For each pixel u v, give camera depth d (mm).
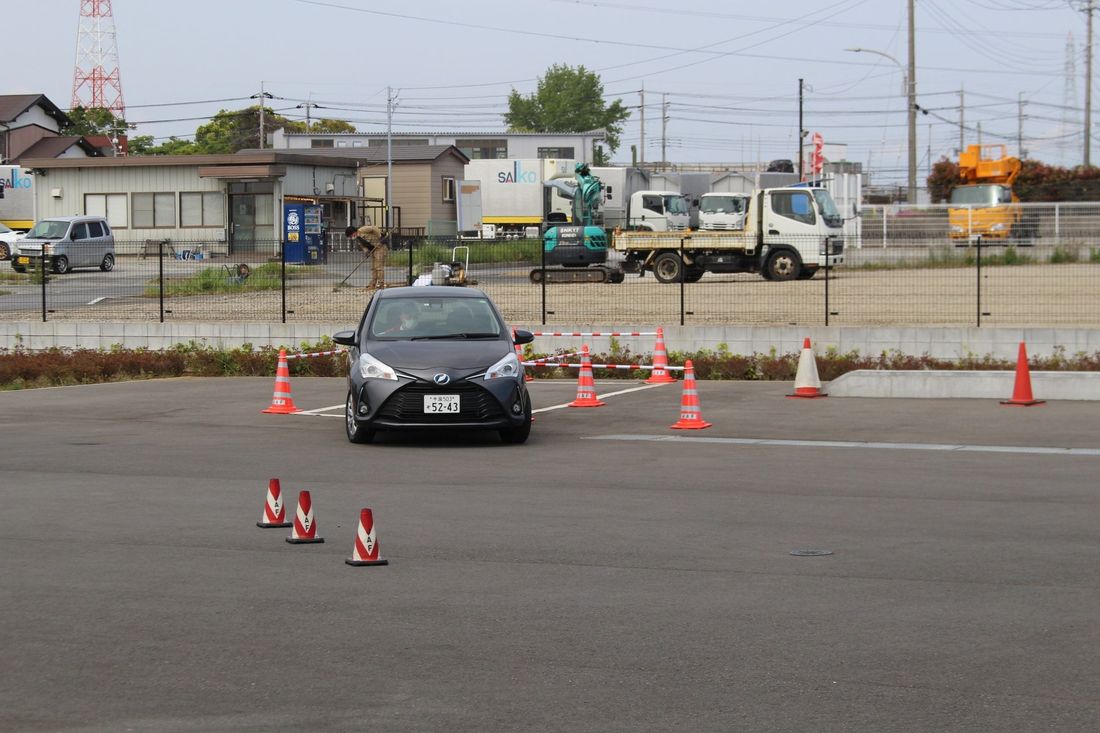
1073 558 20547
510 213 149875
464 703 13719
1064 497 26062
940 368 52438
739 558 20797
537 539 22328
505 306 72000
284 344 61812
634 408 42750
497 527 23375
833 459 31594
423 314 36688
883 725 13000
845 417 39594
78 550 21578
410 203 156625
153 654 15578
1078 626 16578
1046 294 72750
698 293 77062
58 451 33625
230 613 17469
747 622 16906
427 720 13195
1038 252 91688
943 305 69250
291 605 17891
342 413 42531
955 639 16047
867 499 26078
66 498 26594
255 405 44969
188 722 13172
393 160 156500
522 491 27250
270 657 15438
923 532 22734
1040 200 158375
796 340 56375
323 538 22438
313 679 14578
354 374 34469
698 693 14031
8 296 81375
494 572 19891
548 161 148625
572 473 29672
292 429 38375
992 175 131500
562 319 66750
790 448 33562
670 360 55500
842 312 67312
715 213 133375
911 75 136125
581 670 14867
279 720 13211
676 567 20172
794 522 23734
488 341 35625
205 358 58969
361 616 17281
